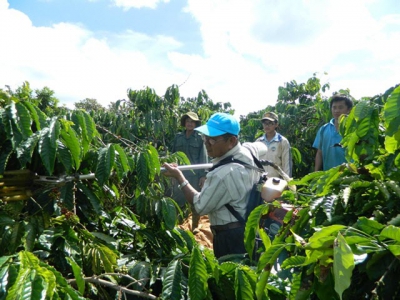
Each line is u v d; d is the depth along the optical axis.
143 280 2.03
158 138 8.09
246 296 1.78
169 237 2.47
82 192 2.46
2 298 1.38
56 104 4.48
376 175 1.77
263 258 1.56
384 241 1.42
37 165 2.27
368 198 1.74
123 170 2.31
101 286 2.13
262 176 2.78
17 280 1.34
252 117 10.30
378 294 1.37
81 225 2.25
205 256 1.98
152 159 2.52
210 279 1.95
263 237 1.85
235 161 2.68
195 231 4.98
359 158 1.92
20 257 1.46
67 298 1.45
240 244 2.61
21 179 2.15
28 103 2.11
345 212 1.73
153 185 2.79
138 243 2.56
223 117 2.69
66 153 2.09
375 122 1.91
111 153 2.23
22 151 1.96
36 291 1.32
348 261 1.22
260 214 1.89
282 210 2.36
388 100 1.65
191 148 5.68
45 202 2.25
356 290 1.53
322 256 1.41
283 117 8.09
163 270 2.12
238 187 2.60
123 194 2.73
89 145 2.47
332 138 4.34
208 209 2.64
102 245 2.18
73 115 2.30
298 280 1.65
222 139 2.67
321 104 7.72
